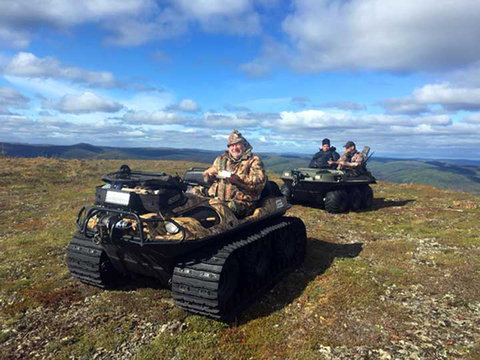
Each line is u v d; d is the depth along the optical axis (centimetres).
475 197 1477
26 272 557
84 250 477
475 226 920
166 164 2508
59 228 835
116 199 411
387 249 690
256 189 509
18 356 340
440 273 544
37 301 452
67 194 1355
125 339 369
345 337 362
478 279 509
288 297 475
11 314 420
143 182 426
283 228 568
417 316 405
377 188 1778
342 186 1127
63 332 383
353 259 628
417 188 1802
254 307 443
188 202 445
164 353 339
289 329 385
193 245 405
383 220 1007
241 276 455
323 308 431
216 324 394
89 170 1978
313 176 1120
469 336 356
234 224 463
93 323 401
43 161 2161
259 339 366
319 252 673
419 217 1052
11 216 996
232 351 344
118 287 500
